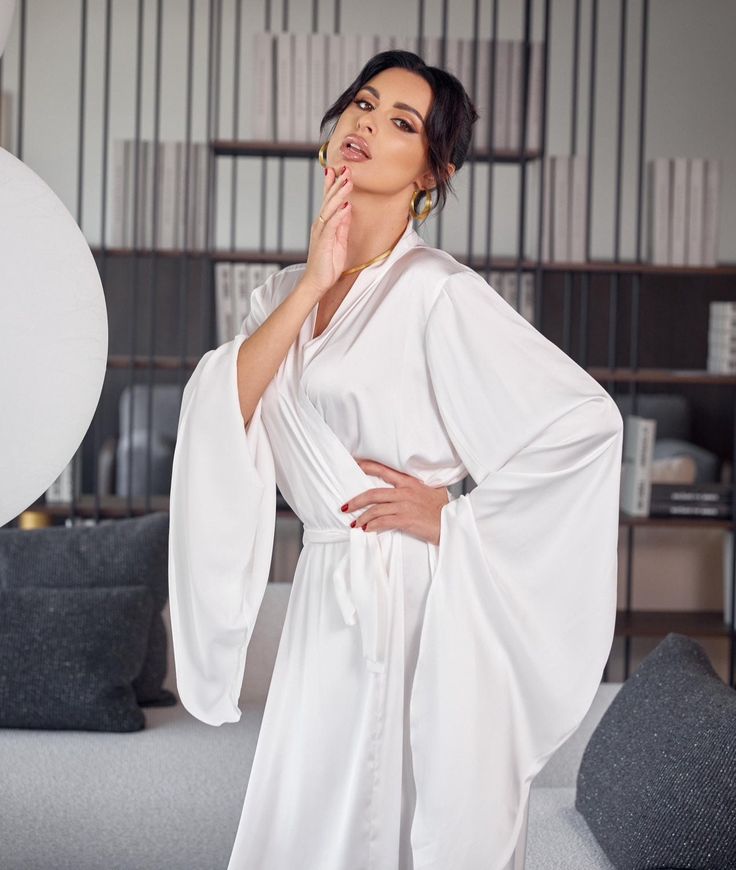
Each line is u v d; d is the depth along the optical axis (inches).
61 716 109.2
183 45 282.5
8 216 53.6
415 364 65.1
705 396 285.0
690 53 287.9
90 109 285.0
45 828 93.0
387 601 64.3
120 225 166.6
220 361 65.4
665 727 79.1
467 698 64.2
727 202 291.3
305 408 65.3
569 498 64.5
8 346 54.3
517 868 67.7
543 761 66.6
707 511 165.6
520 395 63.6
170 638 124.5
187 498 66.1
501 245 288.5
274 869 66.8
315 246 64.3
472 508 64.7
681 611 168.1
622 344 286.8
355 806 64.5
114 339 280.5
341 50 164.9
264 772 66.9
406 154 65.5
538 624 65.4
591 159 167.2
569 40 283.4
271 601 121.8
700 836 72.2
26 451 56.7
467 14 283.0
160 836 93.5
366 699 64.6
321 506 66.2
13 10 66.2
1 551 119.2
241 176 286.8
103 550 119.5
